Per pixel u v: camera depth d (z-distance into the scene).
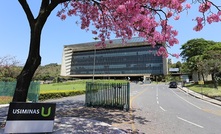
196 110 15.55
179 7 6.67
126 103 14.38
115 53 116.06
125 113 12.91
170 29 7.53
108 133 7.51
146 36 8.50
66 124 8.85
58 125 8.61
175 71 111.25
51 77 102.31
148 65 103.19
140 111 14.03
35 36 8.12
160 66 100.06
